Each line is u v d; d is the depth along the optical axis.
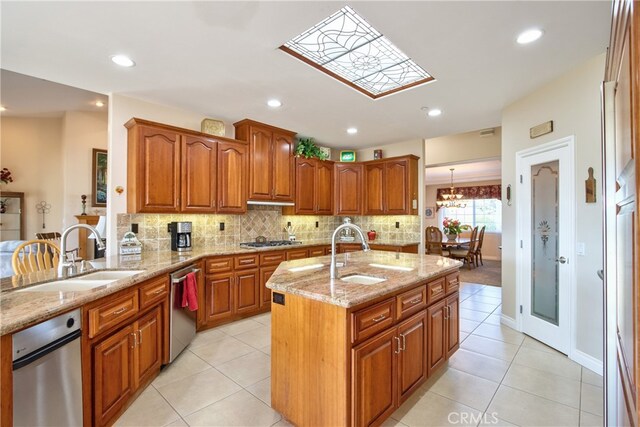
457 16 1.98
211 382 2.37
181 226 3.57
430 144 6.40
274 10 1.91
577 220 2.71
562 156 2.85
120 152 3.24
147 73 2.74
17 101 5.07
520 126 3.35
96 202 5.73
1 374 1.23
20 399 1.31
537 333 3.16
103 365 1.77
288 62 2.56
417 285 2.16
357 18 2.03
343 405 1.58
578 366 2.63
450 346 2.59
